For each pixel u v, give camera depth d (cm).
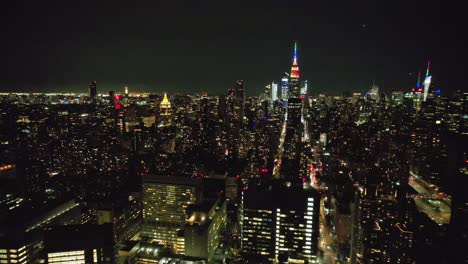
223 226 18000
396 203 15925
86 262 11694
